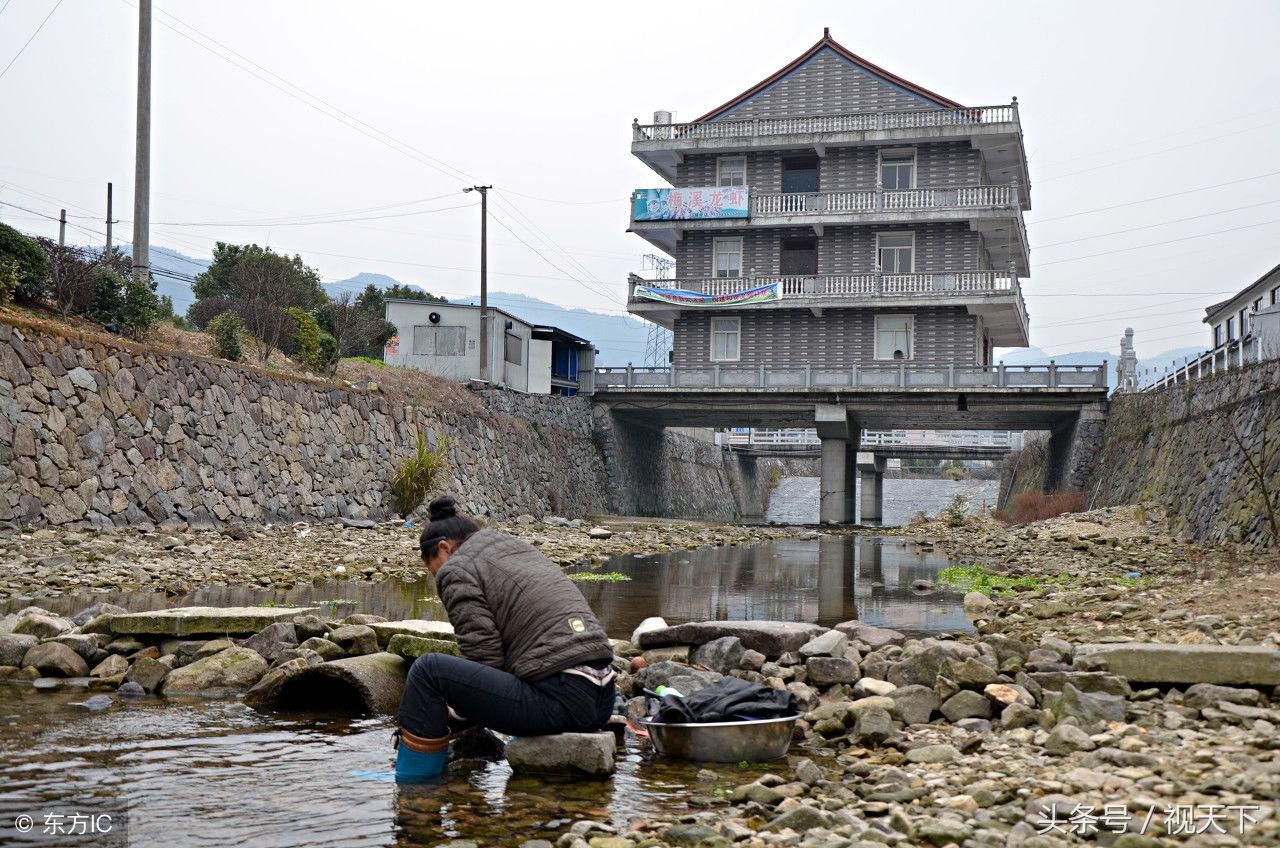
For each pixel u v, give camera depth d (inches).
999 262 1913.1
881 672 270.4
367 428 1016.9
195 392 779.4
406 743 197.5
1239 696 227.8
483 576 207.2
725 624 313.7
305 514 872.3
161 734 221.8
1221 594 386.9
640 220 1680.6
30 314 697.0
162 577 497.0
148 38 861.8
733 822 166.9
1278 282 1381.6
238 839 159.0
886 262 1648.6
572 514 1462.8
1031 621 385.1
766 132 1665.8
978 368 1451.8
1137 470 1112.8
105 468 665.6
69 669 276.1
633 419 1759.4
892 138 1595.7
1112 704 222.2
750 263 1695.4
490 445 1262.3
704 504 2212.1
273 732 227.3
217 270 1756.9
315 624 303.3
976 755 206.2
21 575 459.8
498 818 174.4
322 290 1749.5
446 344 1428.4
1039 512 1323.8
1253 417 748.0
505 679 200.8
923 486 3139.8
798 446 2484.0
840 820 163.0
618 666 293.3
